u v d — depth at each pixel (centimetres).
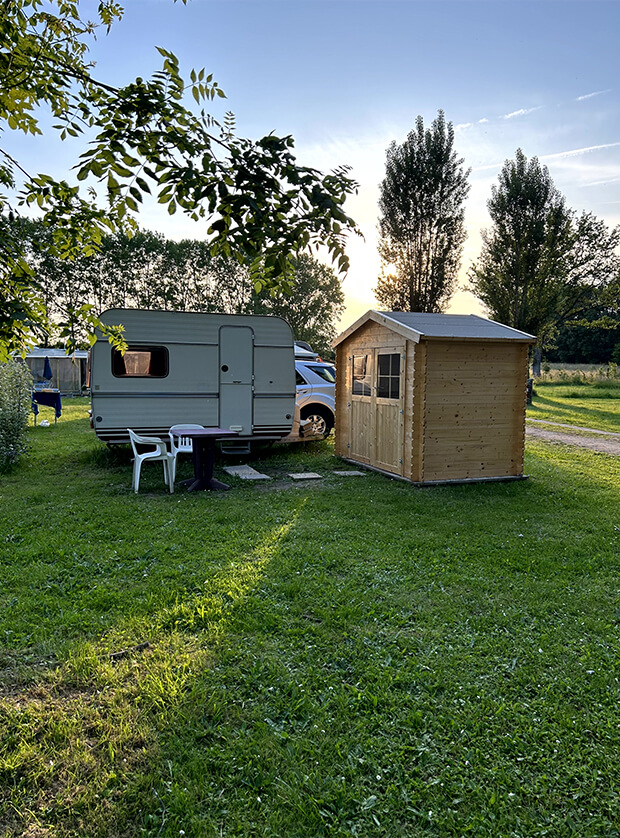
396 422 860
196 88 182
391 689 296
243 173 167
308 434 1177
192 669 310
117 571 456
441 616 384
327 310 4591
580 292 3978
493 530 590
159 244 4256
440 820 211
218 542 537
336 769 238
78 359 2706
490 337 809
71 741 251
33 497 714
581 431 1434
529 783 231
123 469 933
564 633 363
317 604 397
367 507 675
